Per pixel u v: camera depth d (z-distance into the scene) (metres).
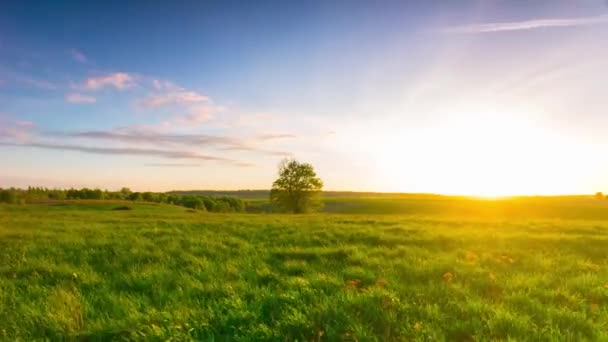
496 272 8.11
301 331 5.08
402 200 141.88
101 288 7.23
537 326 5.07
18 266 9.12
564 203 107.25
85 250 11.59
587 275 7.86
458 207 109.44
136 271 8.57
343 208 120.69
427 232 15.62
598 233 16.80
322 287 7.06
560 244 12.64
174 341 4.72
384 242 13.20
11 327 5.27
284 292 6.70
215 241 13.60
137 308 6.05
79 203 87.38
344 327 5.05
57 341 4.95
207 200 146.75
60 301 6.23
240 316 5.49
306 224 20.77
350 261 9.63
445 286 6.84
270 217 31.31
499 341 4.62
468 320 5.29
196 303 6.24
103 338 5.04
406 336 4.79
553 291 6.68
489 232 15.70
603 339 4.64
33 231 16.72
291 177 79.38
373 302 5.86
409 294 6.48
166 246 12.30
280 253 10.90
